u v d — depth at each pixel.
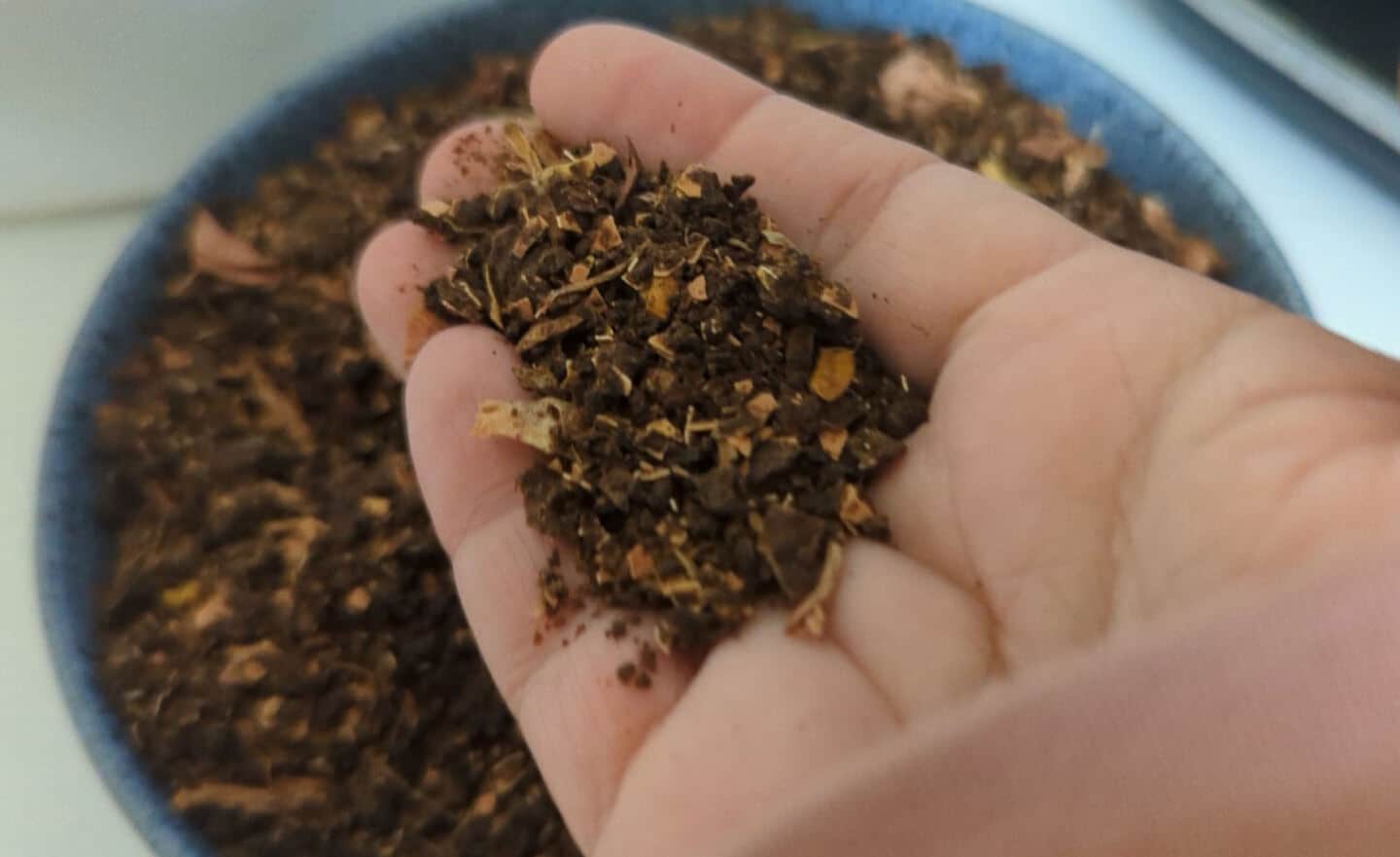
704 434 0.17
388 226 0.22
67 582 0.20
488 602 0.17
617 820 0.15
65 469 0.21
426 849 0.19
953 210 0.18
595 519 0.17
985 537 0.16
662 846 0.15
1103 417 0.16
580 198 0.19
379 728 0.20
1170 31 0.24
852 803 0.14
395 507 0.21
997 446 0.16
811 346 0.17
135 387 0.22
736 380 0.17
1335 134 0.23
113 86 0.22
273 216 0.23
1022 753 0.14
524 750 0.20
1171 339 0.16
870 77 0.24
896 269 0.18
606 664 0.16
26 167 0.23
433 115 0.24
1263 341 0.15
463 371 0.18
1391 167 0.22
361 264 0.20
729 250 0.18
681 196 0.18
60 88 0.22
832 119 0.20
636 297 0.18
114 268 0.22
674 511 0.16
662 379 0.17
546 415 0.17
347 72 0.23
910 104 0.24
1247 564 0.14
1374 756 0.13
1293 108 0.23
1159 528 0.15
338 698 0.20
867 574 0.16
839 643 0.16
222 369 0.22
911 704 0.15
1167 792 0.13
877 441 0.17
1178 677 0.13
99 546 0.21
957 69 0.24
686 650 0.16
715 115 0.20
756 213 0.19
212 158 0.22
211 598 0.20
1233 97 0.24
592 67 0.20
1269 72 0.23
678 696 0.16
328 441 0.22
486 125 0.21
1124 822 0.13
